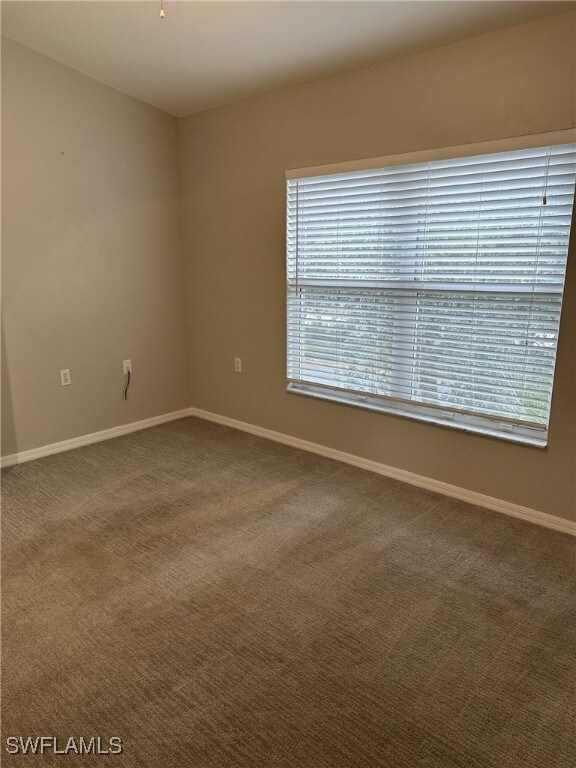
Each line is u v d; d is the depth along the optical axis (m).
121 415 4.09
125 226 3.88
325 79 3.13
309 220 3.39
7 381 3.43
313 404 3.63
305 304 3.54
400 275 3.02
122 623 2.01
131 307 4.02
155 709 1.64
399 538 2.59
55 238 3.52
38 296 3.50
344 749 1.51
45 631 1.97
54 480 3.27
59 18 2.82
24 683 1.73
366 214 3.11
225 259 3.97
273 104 3.42
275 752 1.50
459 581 2.26
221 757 1.48
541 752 1.50
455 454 2.96
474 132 2.60
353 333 3.31
